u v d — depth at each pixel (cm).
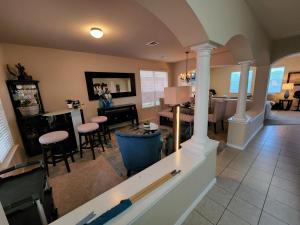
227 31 161
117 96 477
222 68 855
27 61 307
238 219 143
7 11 169
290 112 618
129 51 398
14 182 123
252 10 217
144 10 182
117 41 305
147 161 200
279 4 200
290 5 203
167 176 127
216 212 152
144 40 304
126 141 189
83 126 276
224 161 246
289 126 420
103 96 425
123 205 96
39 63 323
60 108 360
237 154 269
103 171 237
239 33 188
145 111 575
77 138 308
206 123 169
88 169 243
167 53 440
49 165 257
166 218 122
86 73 397
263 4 201
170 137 262
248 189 181
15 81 260
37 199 90
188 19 122
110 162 264
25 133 281
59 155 260
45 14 183
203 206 160
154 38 292
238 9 180
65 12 181
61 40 282
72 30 237
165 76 630
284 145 298
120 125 490
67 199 181
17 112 269
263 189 180
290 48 337
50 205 136
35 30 229
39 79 325
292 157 251
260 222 139
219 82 880
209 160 174
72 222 88
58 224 87
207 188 179
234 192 177
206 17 126
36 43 294
